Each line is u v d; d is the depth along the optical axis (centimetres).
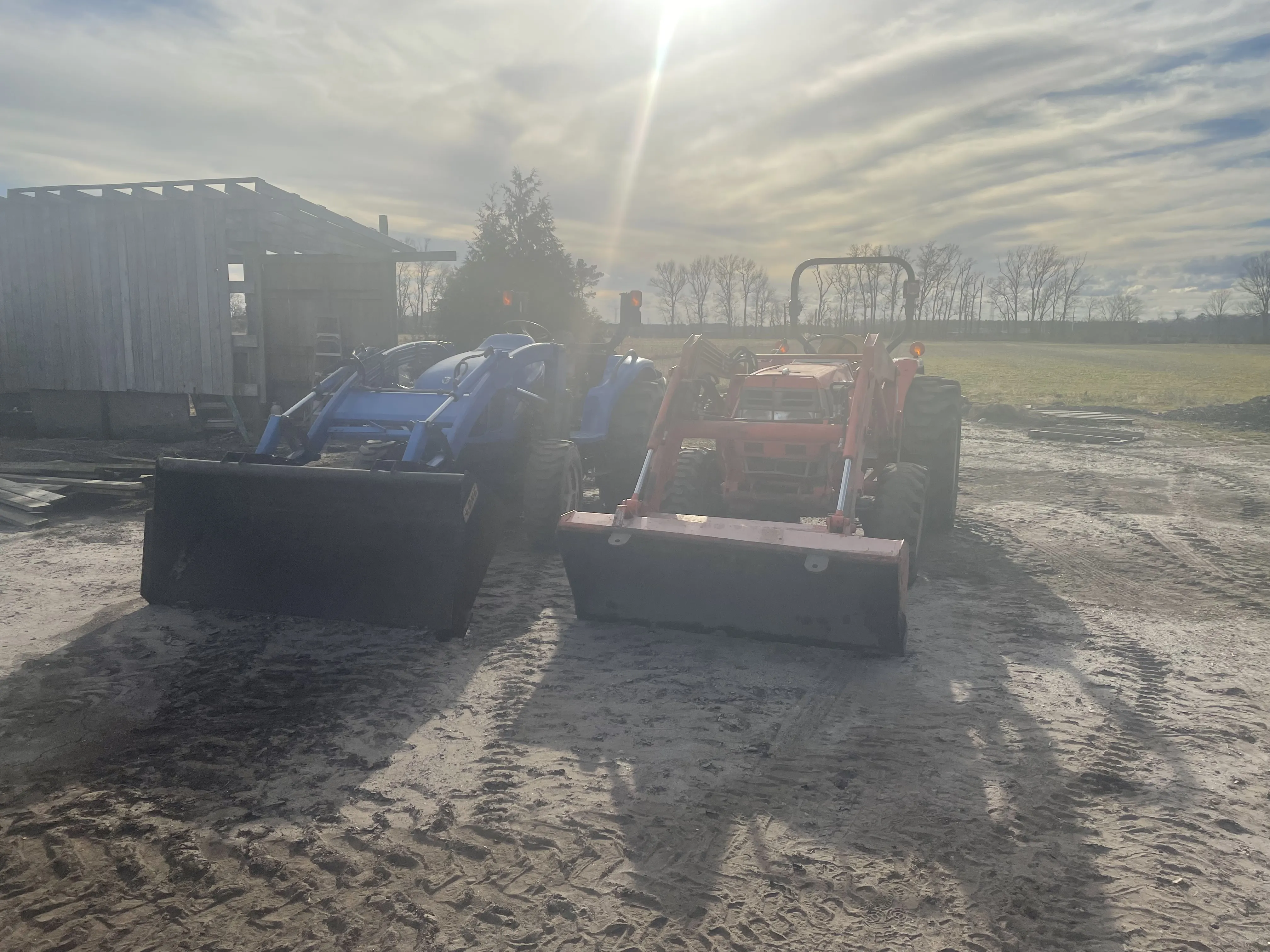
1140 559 711
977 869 290
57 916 261
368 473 484
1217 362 5416
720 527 481
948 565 691
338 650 484
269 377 1302
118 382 1322
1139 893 278
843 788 342
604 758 365
